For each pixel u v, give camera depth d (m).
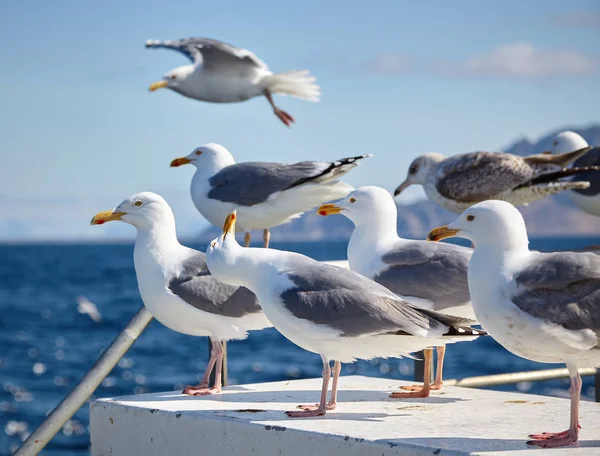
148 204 6.73
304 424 5.37
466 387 7.39
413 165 10.87
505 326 5.01
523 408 6.00
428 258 6.73
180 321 6.72
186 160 8.95
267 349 30.91
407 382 7.15
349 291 5.54
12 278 81.25
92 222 6.71
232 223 5.94
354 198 6.90
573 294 4.86
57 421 6.83
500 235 5.05
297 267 5.71
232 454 5.49
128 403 6.12
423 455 4.77
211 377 7.75
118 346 7.02
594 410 5.93
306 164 8.58
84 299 55.44
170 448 5.79
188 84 12.11
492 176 10.02
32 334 38.94
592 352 4.91
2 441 19.25
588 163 10.59
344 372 26.38
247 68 11.98
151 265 6.71
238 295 6.57
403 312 5.52
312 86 12.06
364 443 4.95
